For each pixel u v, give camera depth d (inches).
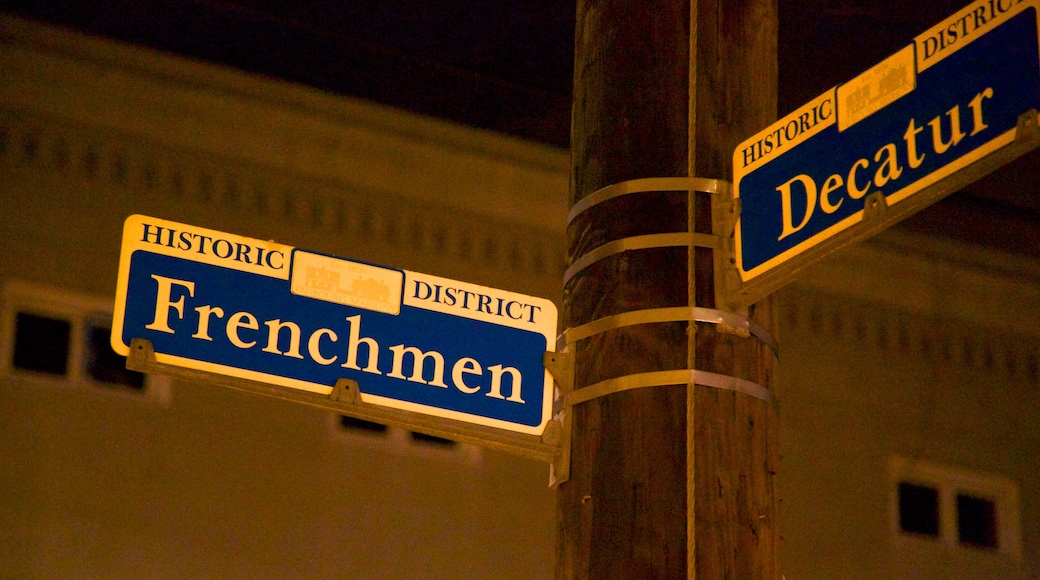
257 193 500.7
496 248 527.2
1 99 476.4
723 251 173.5
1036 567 579.5
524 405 182.4
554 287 531.5
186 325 181.3
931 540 567.8
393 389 181.8
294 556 466.6
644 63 184.1
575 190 185.8
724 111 180.9
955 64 152.5
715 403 168.6
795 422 558.9
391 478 489.1
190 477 462.9
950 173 150.3
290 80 508.7
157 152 492.1
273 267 185.5
